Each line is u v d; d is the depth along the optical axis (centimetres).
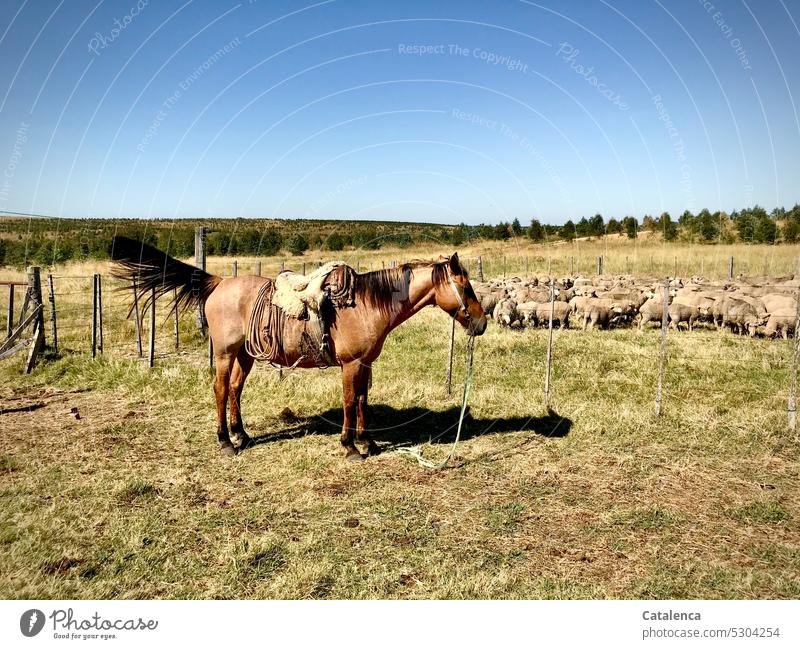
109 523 476
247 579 404
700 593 391
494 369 1025
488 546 451
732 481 566
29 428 718
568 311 1510
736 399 809
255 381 910
